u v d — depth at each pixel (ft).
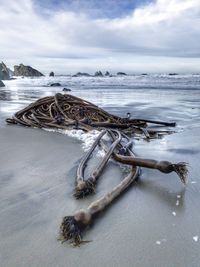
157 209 10.42
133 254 7.83
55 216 9.86
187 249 8.05
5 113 37.68
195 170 14.84
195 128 28.22
